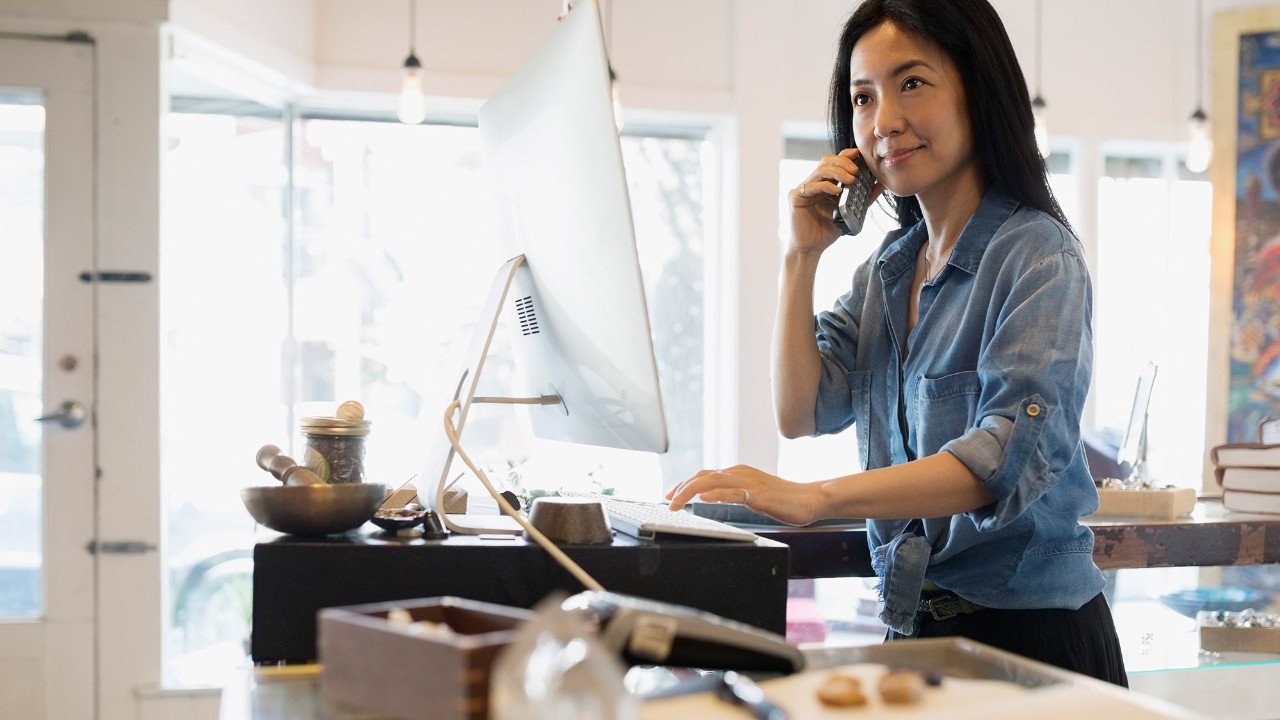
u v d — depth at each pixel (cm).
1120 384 482
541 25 422
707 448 453
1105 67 468
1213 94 467
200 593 362
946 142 134
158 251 329
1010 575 132
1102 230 486
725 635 75
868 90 138
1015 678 78
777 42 434
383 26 411
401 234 434
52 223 323
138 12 321
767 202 434
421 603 78
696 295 456
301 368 424
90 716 325
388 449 434
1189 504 206
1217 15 465
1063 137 467
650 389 103
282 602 101
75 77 323
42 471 324
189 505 360
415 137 434
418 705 67
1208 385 464
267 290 401
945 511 114
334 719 74
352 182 430
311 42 402
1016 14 462
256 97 391
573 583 102
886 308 151
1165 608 191
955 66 133
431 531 109
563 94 109
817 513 112
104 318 326
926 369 139
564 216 111
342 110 426
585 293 109
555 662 51
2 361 323
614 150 100
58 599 323
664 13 433
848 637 297
